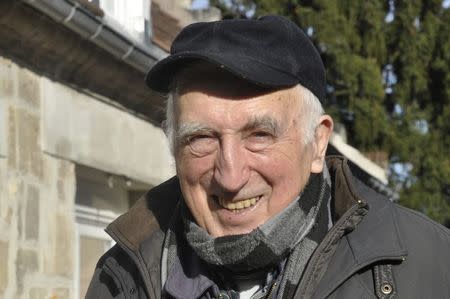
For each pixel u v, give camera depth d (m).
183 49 2.42
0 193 4.52
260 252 2.39
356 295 2.33
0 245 4.49
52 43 4.86
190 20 7.93
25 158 4.75
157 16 6.83
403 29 14.19
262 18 2.47
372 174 9.12
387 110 14.62
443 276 2.38
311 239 2.45
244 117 2.35
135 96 5.92
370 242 2.37
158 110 6.26
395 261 2.35
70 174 5.18
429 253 2.40
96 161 5.50
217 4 14.00
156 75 2.49
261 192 2.41
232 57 2.34
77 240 5.52
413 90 14.44
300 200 2.46
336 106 13.86
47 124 4.96
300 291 2.34
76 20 4.70
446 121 14.19
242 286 2.51
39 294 4.79
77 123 5.29
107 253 2.85
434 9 14.27
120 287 2.68
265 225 2.41
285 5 13.96
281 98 2.38
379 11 13.91
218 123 2.36
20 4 4.44
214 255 2.42
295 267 2.41
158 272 2.60
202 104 2.37
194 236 2.47
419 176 14.15
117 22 5.18
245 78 2.31
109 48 5.11
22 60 4.77
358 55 13.90
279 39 2.40
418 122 14.27
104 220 6.00
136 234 2.68
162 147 6.50
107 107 5.68
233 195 2.39
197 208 2.47
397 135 14.02
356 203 2.39
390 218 2.44
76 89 5.31
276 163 2.39
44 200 4.90
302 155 2.44
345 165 2.54
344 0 13.84
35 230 4.80
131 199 6.45
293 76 2.39
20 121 4.72
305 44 2.46
